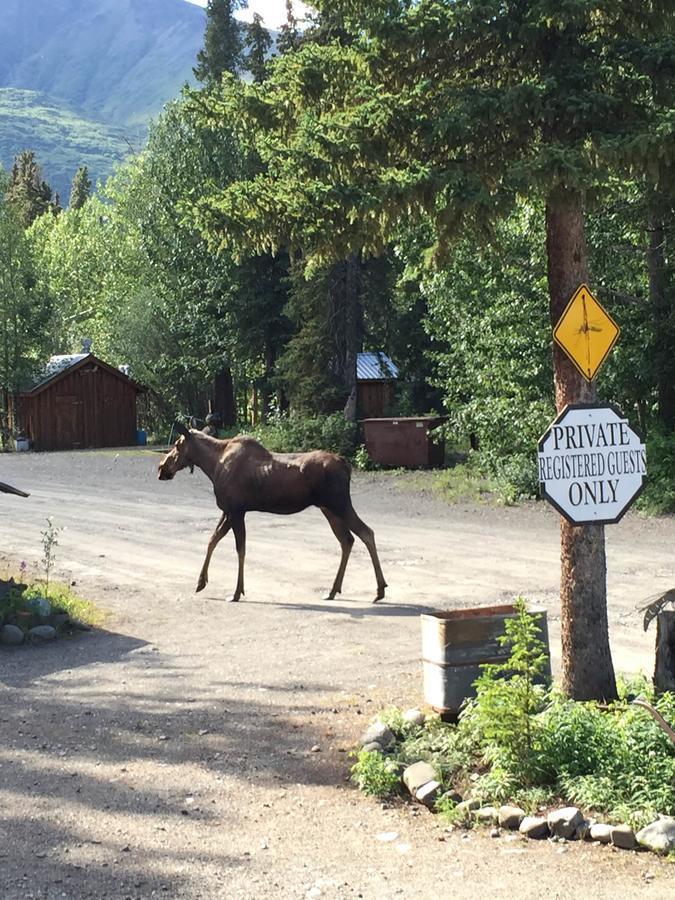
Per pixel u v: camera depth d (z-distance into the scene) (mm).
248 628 12391
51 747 8031
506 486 24359
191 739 8172
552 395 24438
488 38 7777
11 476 34219
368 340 40406
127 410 56688
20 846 6070
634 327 23516
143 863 5828
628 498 7703
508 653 8094
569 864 5762
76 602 13750
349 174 7848
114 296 73250
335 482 13906
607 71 7535
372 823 6449
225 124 8430
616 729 6930
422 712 8359
